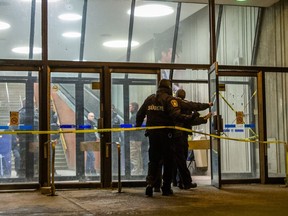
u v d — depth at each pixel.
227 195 8.07
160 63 10.21
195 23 10.72
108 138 9.85
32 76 9.73
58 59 9.95
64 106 9.87
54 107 9.83
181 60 10.64
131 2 10.49
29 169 9.64
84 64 9.85
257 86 10.66
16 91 9.66
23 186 9.47
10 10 9.88
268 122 10.59
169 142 7.86
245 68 10.51
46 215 6.16
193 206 6.77
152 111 7.92
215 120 9.30
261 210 6.34
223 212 6.20
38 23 9.91
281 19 10.85
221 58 10.79
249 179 10.38
